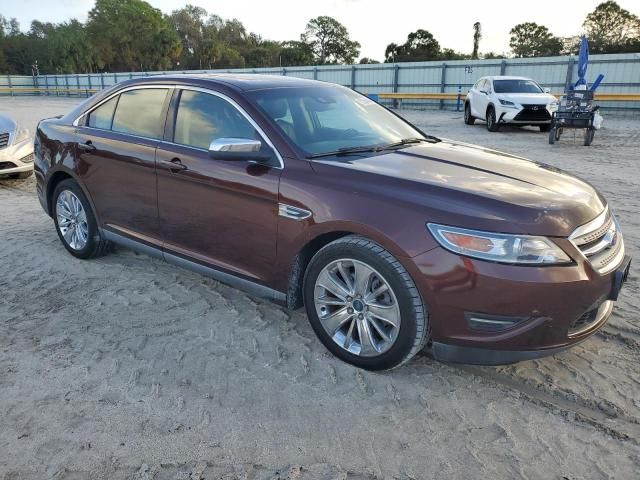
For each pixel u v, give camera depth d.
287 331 3.46
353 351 3.00
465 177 2.98
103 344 3.29
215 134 3.51
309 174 3.04
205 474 2.27
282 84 3.82
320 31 99.94
